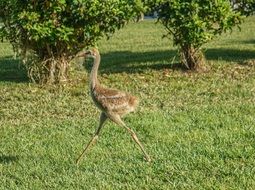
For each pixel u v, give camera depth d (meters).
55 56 15.87
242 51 20.97
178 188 8.46
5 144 10.86
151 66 18.16
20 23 14.77
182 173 9.00
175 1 15.90
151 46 23.92
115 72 17.41
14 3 14.83
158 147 10.26
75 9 15.00
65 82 15.98
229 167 9.20
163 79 16.08
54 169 9.44
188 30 16.08
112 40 26.66
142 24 34.19
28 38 15.29
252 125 11.40
